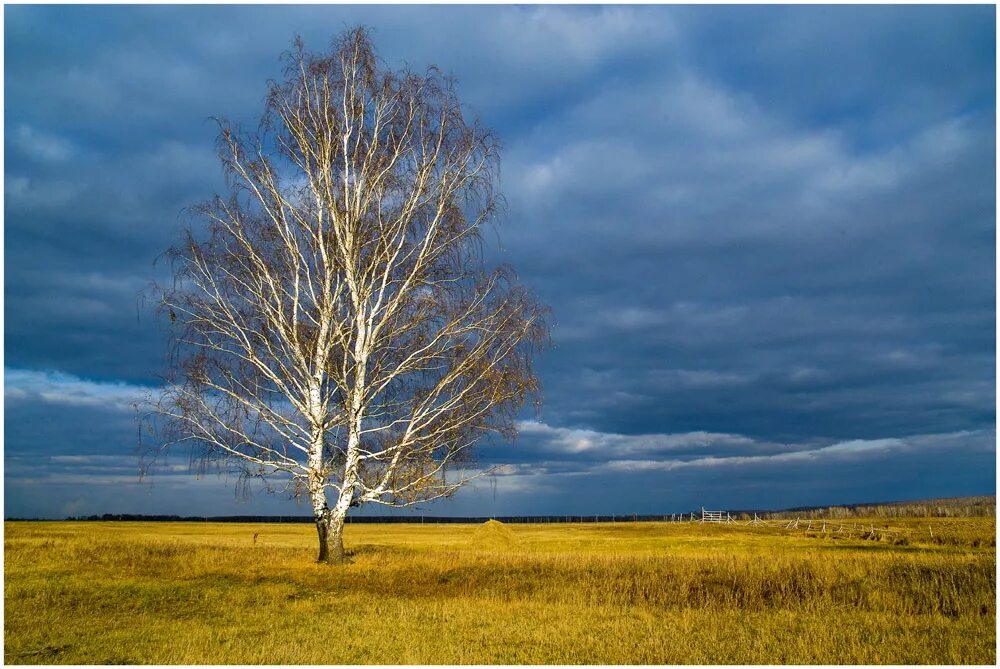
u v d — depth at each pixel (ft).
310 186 86.22
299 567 81.10
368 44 89.35
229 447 83.51
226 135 85.05
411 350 86.69
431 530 253.65
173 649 44.75
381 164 86.94
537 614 57.06
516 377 84.74
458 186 88.43
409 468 84.58
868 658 43.11
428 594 67.62
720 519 255.50
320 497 85.92
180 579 72.95
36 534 130.72
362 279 85.40
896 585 65.05
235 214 85.81
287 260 87.71
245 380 83.76
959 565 71.26
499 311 86.38
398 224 87.66
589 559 88.43
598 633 50.31
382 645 46.32
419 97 88.17
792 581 69.26
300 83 87.30
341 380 83.15
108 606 58.59
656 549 133.80
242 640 47.50
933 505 295.69
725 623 53.62
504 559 89.35
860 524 203.41
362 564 83.76
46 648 45.03
